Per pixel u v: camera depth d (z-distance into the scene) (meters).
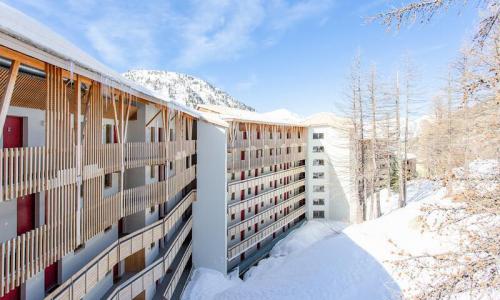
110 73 9.21
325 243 27.61
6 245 6.26
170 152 15.13
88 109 8.79
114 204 10.69
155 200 13.77
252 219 30.11
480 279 5.98
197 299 20.16
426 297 6.39
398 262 7.16
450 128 24.88
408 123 39.12
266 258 32.03
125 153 11.62
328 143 43.50
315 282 20.77
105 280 12.70
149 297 15.91
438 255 6.61
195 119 23.64
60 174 7.47
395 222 27.28
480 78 6.00
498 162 7.50
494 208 6.22
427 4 5.11
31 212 8.40
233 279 25.00
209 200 24.12
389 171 38.47
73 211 8.05
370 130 36.34
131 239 12.80
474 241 6.35
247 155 29.52
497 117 7.12
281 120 38.91
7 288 6.21
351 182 39.34
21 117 8.13
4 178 6.06
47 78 6.91
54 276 9.61
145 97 11.34
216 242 24.00
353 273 20.89
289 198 38.88
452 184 7.20
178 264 19.89
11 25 5.24
